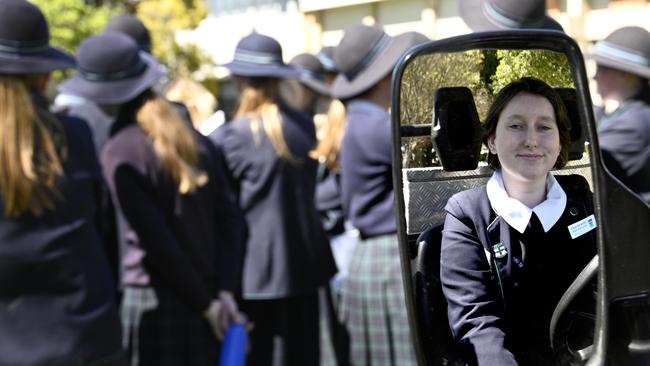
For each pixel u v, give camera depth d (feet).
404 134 4.21
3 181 9.00
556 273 4.13
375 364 13.05
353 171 12.80
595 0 10.39
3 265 9.01
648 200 9.15
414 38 12.64
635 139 9.23
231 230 12.94
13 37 9.59
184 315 12.10
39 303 9.18
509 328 4.14
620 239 4.10
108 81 11.66
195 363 12.21
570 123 4.10
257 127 14.06
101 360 9.55
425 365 4.17
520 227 4.14
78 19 50.98
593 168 4.10
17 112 9.25
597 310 4.12
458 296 4.17
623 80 9.65
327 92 20.35
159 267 11.60
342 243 16.01
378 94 12.69
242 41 14.57
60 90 11.89
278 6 44.42
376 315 12.94
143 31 16.48
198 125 16.43
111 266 12.46
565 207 4.13
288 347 14.34
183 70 51.49
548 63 4.08
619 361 4.09
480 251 4.15
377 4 21.07
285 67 14.38
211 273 12.30
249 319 14.30
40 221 9.20
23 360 9.01
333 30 24.62
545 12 7.86
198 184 11.88
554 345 4.15
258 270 14.07
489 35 4.09
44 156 9.31
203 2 53.16
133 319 12.10
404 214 4.20
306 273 14.33
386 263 12.77
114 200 11.69
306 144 14.42
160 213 11.62
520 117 4.11
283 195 14.15
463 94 4.13
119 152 11.56
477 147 4.15
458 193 4.18
